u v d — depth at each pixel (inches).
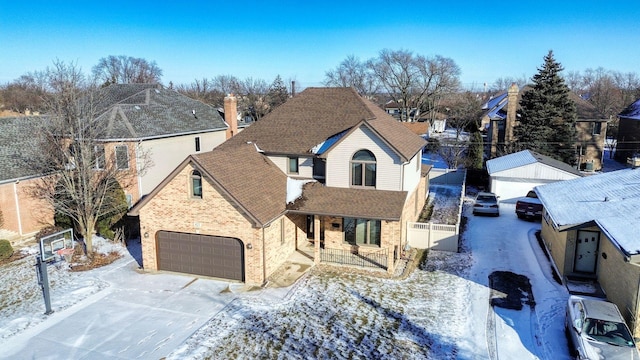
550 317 690.2
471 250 1000.2
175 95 1734.7
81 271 890.7
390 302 749.9
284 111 1197.1
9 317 705.6
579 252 799.7
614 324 564.4
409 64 3021.7
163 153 1387.8
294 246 976.9
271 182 948.0
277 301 754.8
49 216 1152.2
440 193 1601.9
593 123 1974.7
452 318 696.4
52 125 1010.7
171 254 878.4
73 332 660.7
